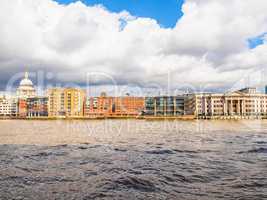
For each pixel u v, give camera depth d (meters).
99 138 53.31
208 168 20.56
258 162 22.89
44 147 37.00
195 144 39.53
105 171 20.06
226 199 13.21
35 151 32.31
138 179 17.36
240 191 14.41
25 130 84.31
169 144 40.06
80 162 24.03
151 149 33.97
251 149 32.31
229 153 28.94
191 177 17.73
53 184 16.30
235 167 20.77
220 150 31.81
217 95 179.62
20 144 41.59
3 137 56.28
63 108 198.88
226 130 78.69
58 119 189.38
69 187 15.65
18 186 15.86
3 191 14.88
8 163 23.56
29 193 14.51
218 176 17.81
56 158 26.45
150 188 15.41
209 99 181.12
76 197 13.91
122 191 14.90
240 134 61.66
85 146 38.25
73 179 17.56
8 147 37.06
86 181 17.03
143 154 29.38
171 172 19.39
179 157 26.80
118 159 25.75
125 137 55.31
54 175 18.75
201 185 15.76
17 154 29.53
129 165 22.52
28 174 19.08
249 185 15.47
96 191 14.88
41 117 195.12
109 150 33.16
